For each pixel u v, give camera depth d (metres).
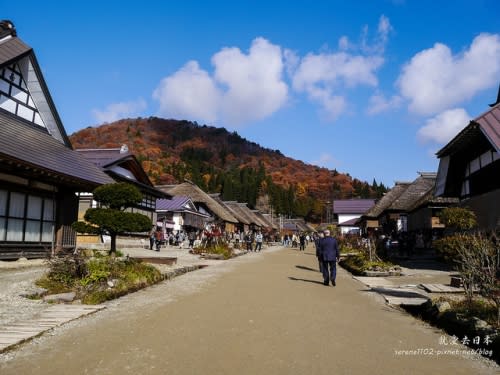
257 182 110.00
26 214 14.34
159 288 10.52
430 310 7.67
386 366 4.63
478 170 17.08
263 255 28.09
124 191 12.18
